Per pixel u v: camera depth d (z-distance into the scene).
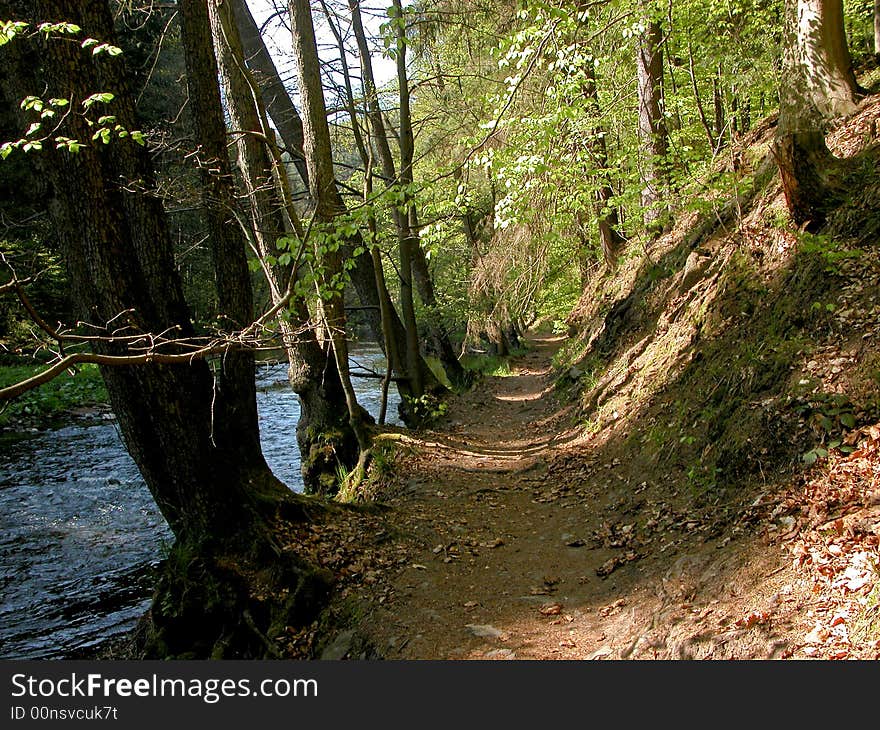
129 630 7.65
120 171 6.40
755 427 5.96
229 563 6.55
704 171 9.87
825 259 6.52
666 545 5.79
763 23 11.78
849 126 7.97
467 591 6.16
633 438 8.63
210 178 7.79
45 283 19.20
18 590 8.74
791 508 4.82
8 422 17.25
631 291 14.20
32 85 6.22
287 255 5.69
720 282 8.94
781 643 3.69
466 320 22.61
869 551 3.88
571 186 10.01
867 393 5.26
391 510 8.41
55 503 11.92
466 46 15.82
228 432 7.29
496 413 15.38
